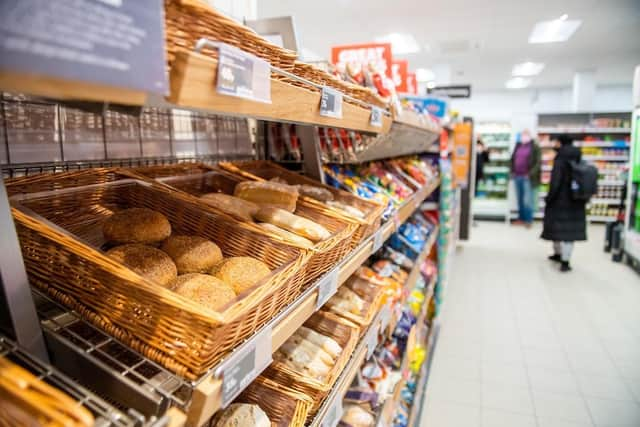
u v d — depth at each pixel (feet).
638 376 9.74
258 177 4.79
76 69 1.05
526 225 28.53
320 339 4.06
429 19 20.20
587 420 8.27
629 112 29.76
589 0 17.42
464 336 11.82
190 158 4.86
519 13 19.15
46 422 1.32
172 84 1.46
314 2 18.03
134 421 1.66
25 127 3.22
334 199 5.25
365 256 4.69
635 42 24.17
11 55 0.92
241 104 1.90
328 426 3.48
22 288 1.95
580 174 16.75
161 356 1.94
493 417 8.38
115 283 2.03
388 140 6.58
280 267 2.71
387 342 7.42
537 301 14.39
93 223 3.13
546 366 10.23
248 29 2.04
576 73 33.17
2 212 1.89
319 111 2.92
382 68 8.80
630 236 18.53
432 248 12.71
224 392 1.97
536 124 30.14
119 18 1.16
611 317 13.02
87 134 3.74
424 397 8.99
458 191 21.63
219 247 3.20
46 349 2.03
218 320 1.82
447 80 30.12
